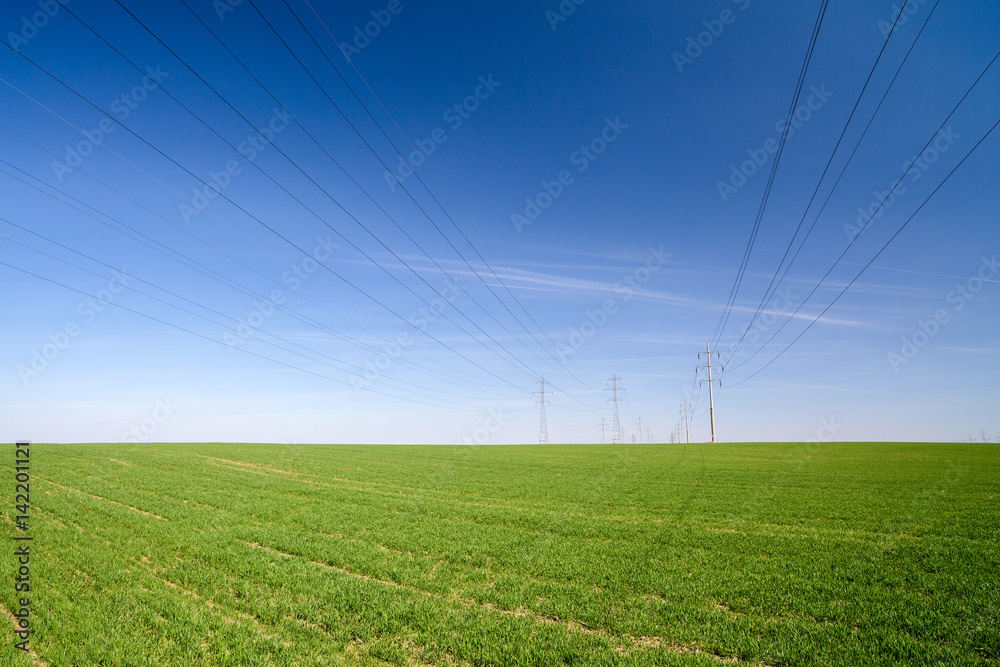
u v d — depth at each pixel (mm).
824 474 42281
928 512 24797
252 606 11477
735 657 9328
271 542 17859
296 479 37562
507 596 12258
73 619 10758
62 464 40812
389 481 37531
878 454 63062
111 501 25625
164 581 13594
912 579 13727
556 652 9172
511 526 21625
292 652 9180
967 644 9508
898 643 9492
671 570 14734
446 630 10234
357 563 15250
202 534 18875
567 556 16312
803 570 14766
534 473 43875
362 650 9547
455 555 16344
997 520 22641
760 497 30156
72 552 15992
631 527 21125
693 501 28625
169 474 37156
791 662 9000
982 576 14000
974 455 59875
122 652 9273
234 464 46000
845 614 11133
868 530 20953
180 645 9594
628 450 75250
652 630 10281
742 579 13797
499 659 8992
